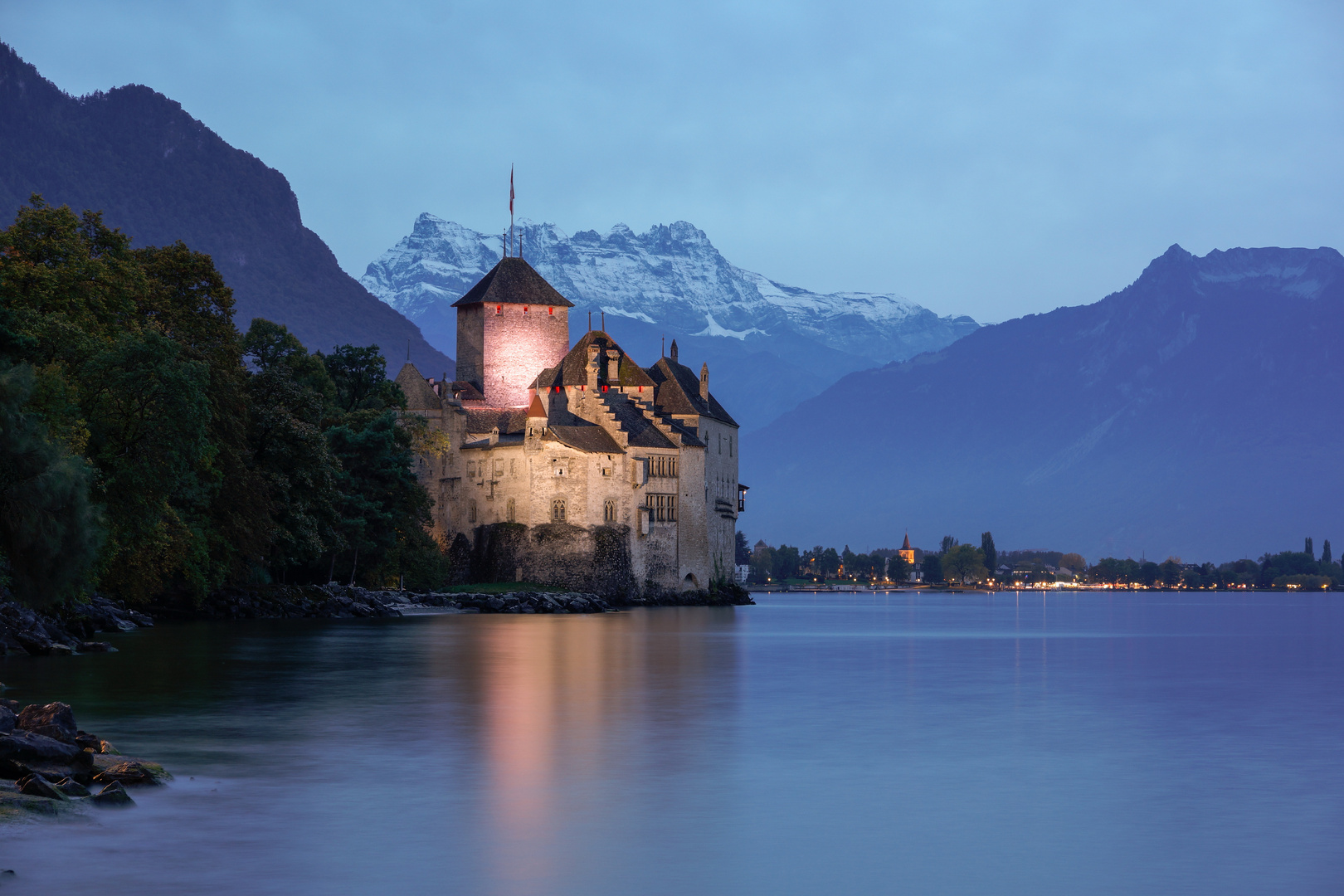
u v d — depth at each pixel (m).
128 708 52.91
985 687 68.12
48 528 63.12
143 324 108.25
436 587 166.38
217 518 112.88
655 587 184.88
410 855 30.05
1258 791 38.16
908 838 32.22
